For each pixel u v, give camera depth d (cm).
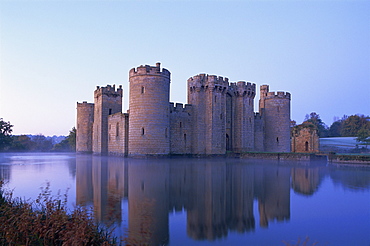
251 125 6788
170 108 5938
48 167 3897
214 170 3528
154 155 5316
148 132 5309
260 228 1402
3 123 9819
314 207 1766
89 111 7981
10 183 2506
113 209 1681
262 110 7388
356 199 1964
